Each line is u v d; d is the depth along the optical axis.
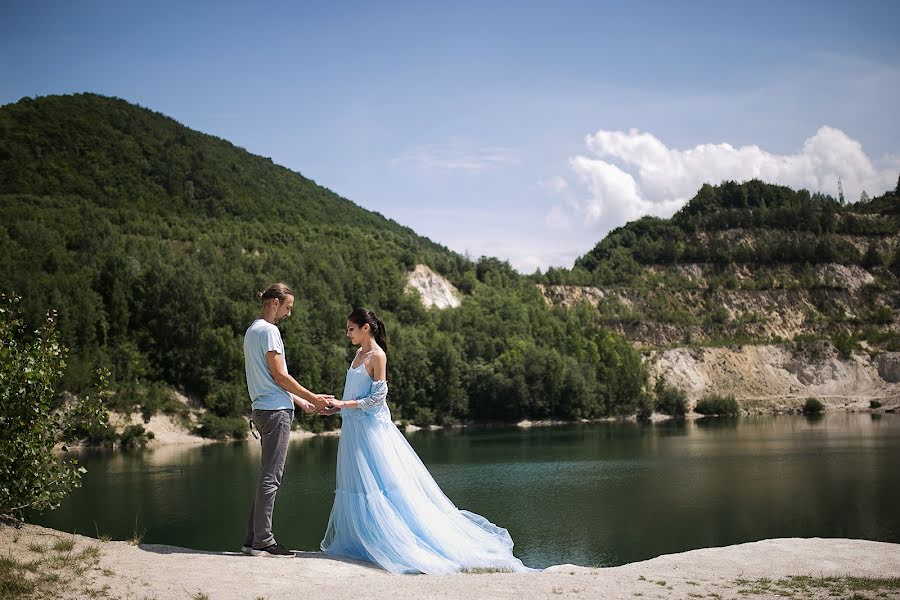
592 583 8.72
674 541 44.06
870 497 56.72
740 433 111.69
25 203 148.38
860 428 117.25
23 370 11.58
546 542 44.12
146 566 8.56
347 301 142.38
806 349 196.50
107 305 103.19
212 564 8.83
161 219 162.75
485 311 162.00
